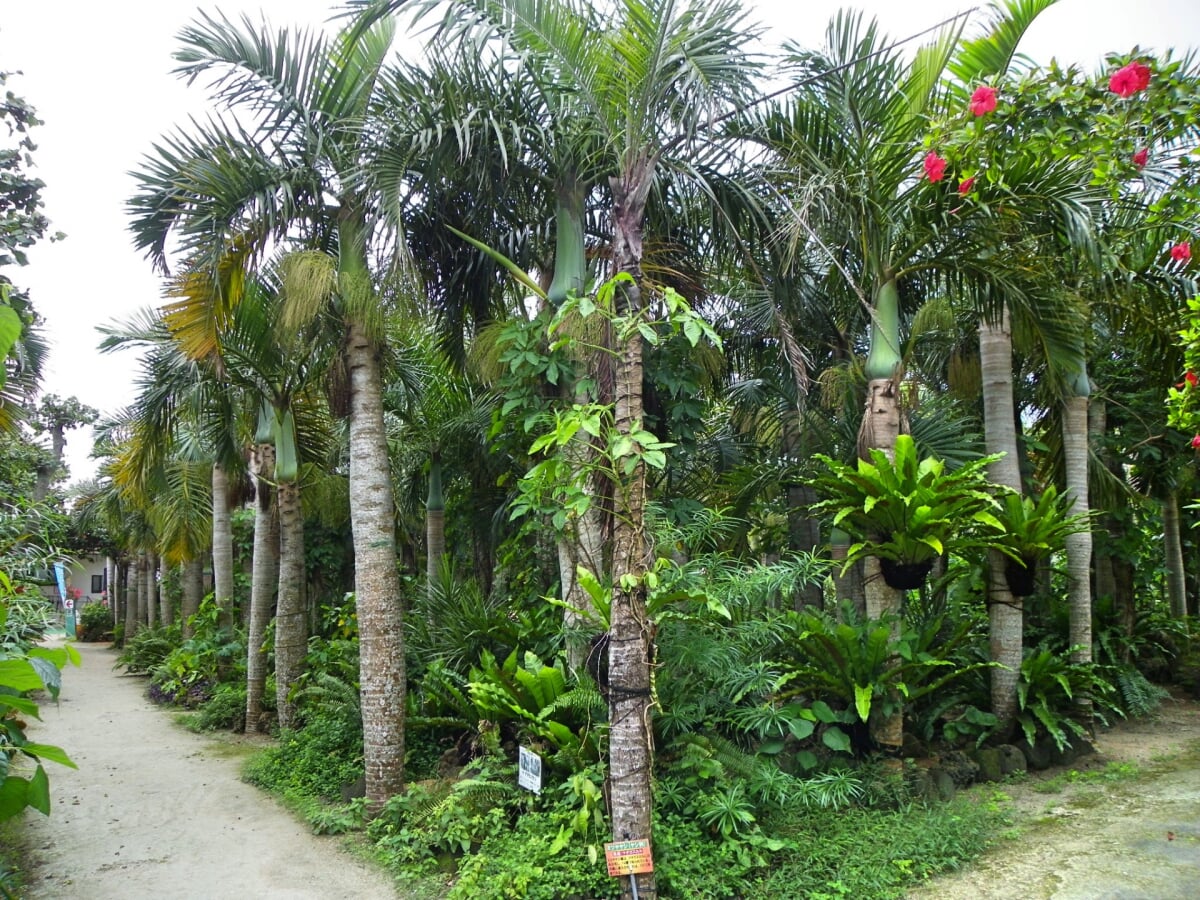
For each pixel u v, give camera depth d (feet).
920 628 22.49
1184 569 45.34
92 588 121.39
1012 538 21.24
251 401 32.04
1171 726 27.30
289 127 21.70
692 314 14.70
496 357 22.26
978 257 21.18
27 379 23.95
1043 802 19.04
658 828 15.31
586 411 15.07
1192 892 13.75
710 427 30.22
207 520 46.98
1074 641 25.20
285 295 21.45
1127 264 22.17
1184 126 12.38
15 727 14.17
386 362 23.94
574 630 19.99
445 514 39.42
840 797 16.63
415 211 23.07
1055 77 12.88
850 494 19.71
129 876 16.78
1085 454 25.81
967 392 28.19
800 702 20.43
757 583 18.30
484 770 17.72
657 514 21.12
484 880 15.02
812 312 25.68
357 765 22.70
